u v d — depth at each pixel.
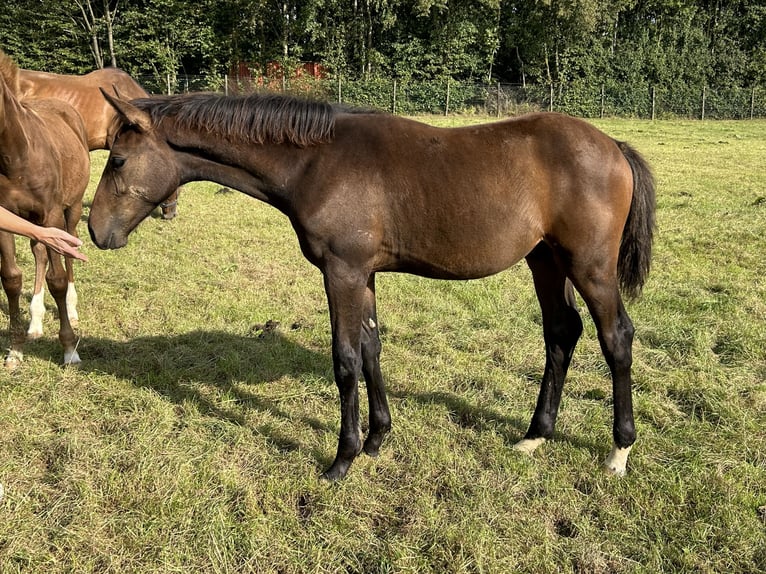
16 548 2.43
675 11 29.16
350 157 2.67
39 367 3.98
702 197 9.48
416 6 24.77
